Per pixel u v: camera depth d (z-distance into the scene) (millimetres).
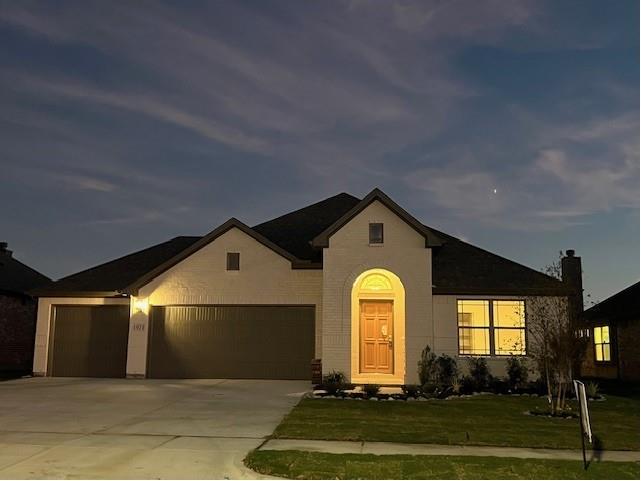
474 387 16922
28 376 20703
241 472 7852
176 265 20547
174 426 11109
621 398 16625
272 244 20281
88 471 7797
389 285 19203
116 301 20984
